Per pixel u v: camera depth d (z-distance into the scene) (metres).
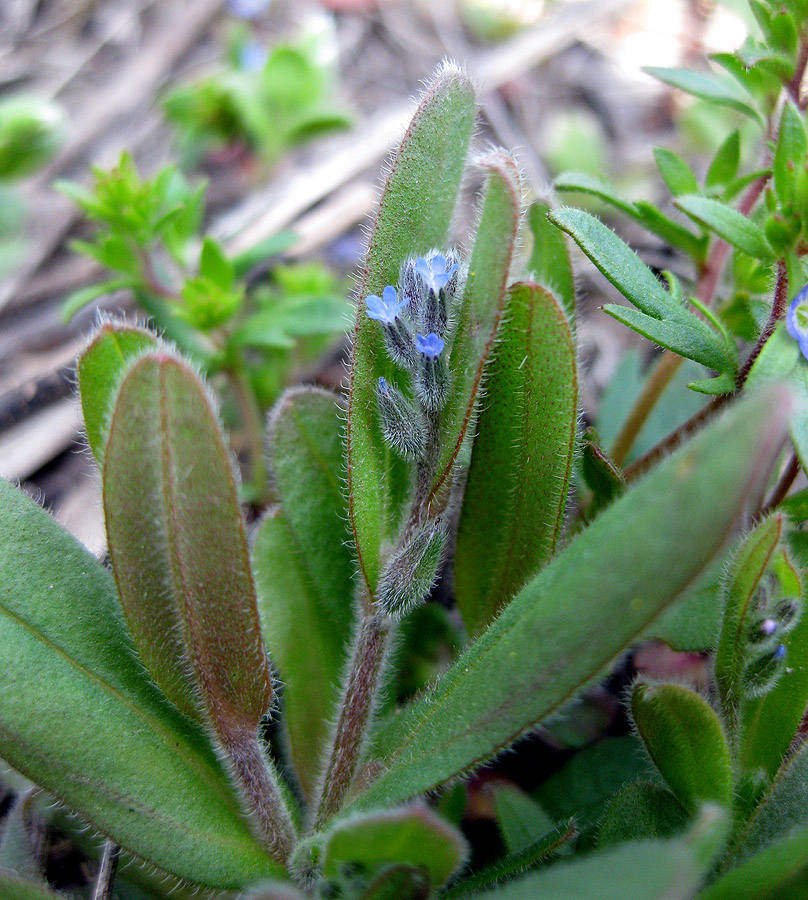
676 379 0.07
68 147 0.12
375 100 0.13
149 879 0.05
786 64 0.05
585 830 0.05
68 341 0.09
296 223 0.10
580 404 0.05
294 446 0.05
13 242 0.10
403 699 0.06
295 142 0.11
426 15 0.15
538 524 0.05
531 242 0.05
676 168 0.06
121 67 0.13
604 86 0.13
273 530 0.05
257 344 0.07
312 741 0.05
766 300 0.05
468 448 0.05
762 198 0.06
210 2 0.14
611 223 0.10
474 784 0.06
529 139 0.12
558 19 0.13
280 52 0.11
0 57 0.13
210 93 0.11
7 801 0.06
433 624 0.06
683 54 0.14
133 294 0.09
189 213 0.08
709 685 0.05
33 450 0.08
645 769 0.05
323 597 0.05
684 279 0.08
